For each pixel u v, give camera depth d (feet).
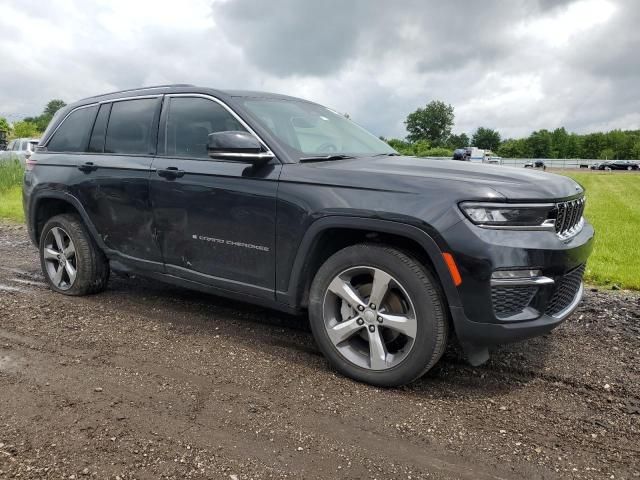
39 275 18.89
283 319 14.10
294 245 10.87
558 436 8.72
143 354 11.54
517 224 9.34
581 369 11.39
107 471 7.38
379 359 10.14
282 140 11.77
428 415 9.24
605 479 7.59
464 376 10.92
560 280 9.86
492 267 9.03
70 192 15.30
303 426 8.73
